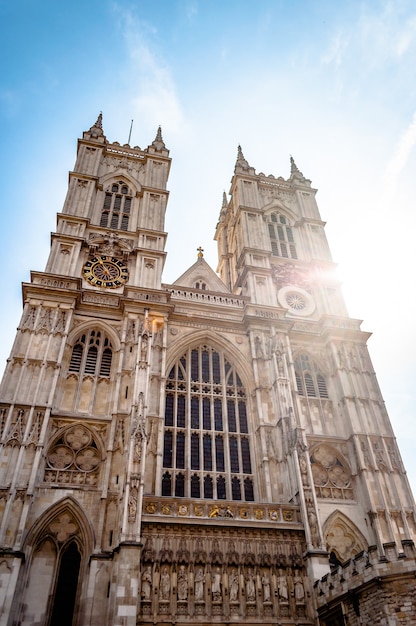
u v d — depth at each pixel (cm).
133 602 2614
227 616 2783
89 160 5684
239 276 5472
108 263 4759
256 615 2823
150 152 6172
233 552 3000
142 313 4300
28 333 3900
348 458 4016
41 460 3303
